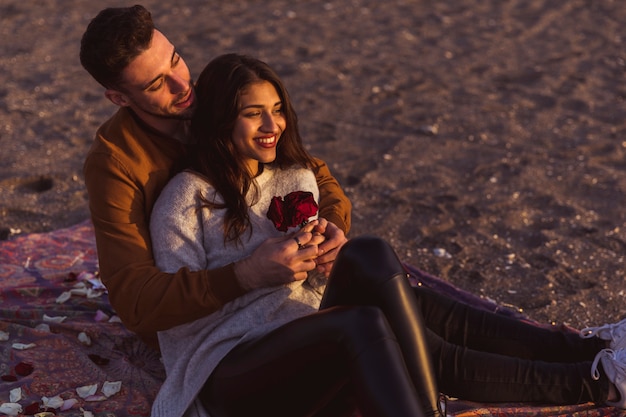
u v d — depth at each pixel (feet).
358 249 7.75
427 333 8.68
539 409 8.91
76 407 9.05
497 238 14.56
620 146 18.81
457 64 24.88
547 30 28.45
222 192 8.14
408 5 31.78
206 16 29.76
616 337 8.93
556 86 22.86
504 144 19.02
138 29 7.78
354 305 7.57
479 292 12.76
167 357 8.41
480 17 30.17
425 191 16.55
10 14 29.68
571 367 8.84
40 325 10.62
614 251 14.05
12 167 17.33
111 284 8.02
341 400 7.89
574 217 15.34
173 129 8.52
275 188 8.58
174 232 8.01
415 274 12.26
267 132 8.11
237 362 7.64
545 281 13.03
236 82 7.93
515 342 9.09
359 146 18.93
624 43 26.78
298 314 8.20
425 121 20.43
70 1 31.63
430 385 7.44
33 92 22.13
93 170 8.19
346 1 32.19
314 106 21.35
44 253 13.06
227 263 8.19
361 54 25.71
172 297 7.75
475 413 8.81
